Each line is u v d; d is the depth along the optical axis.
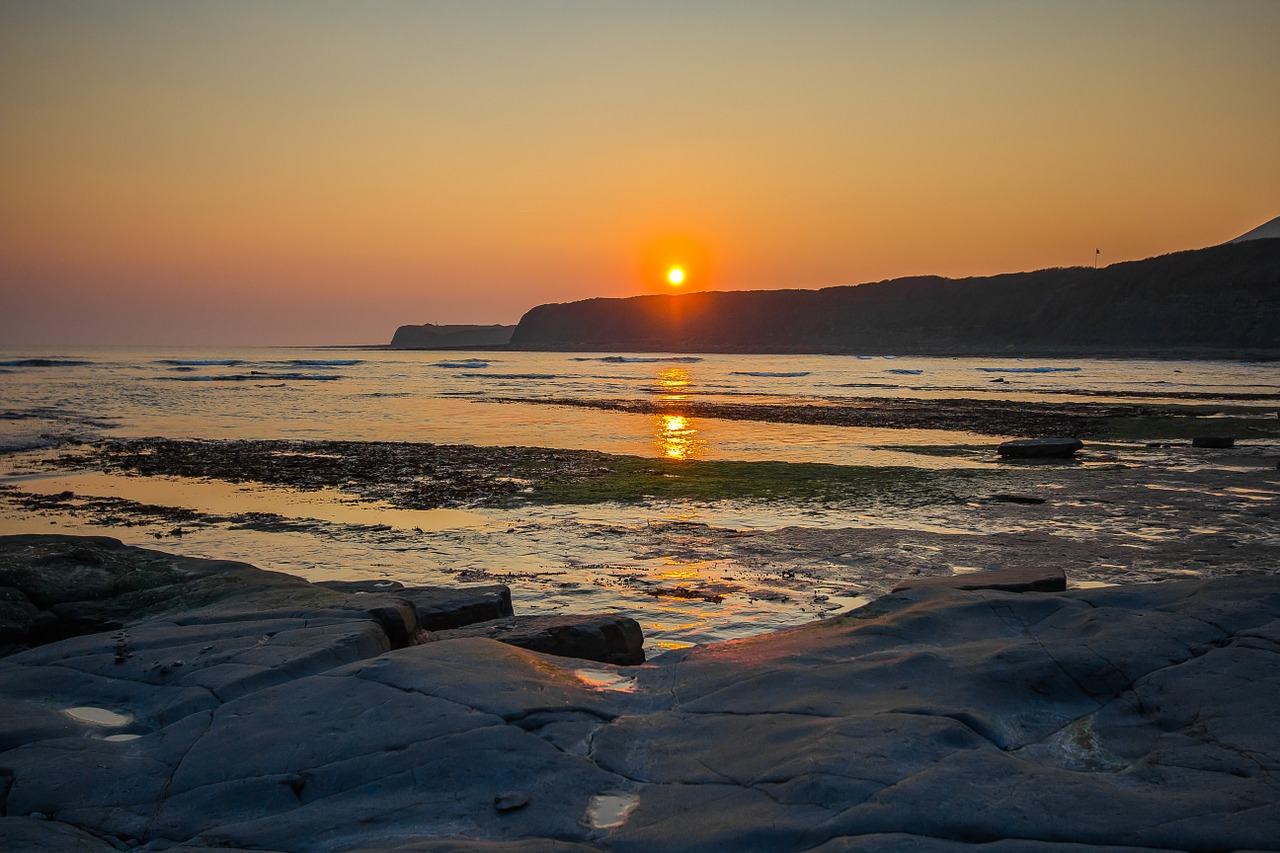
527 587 12.05
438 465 23.66
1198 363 117.81
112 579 10.15
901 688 5.74
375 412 41.62
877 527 15.88
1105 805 4.17
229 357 151.25
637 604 11.23
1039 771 4.50
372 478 21.52
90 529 15.87
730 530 15.70
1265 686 5.38
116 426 34.50
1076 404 45.84
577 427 34.38
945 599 7.45
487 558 13.73
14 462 24.36
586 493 19.38
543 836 4.30
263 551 14.22
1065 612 6.98
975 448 27.31
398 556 13.88
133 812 4.74
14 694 6.39
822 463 23.88
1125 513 16.98
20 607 9.23
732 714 5.51
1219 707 5.21
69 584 9.86
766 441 29.33
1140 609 6.95
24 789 4.94
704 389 62.00
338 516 17.08
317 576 12.63
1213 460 24.42
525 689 5.82
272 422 36.53
